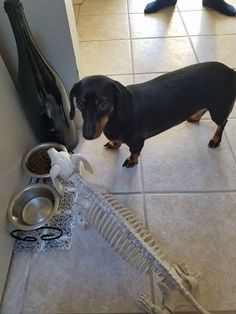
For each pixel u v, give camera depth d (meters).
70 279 0.80
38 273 0.81
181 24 1.63
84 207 0.75
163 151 1.08
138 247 0.66
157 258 0.64
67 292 0.78
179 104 0.90
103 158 1.07
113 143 1.07
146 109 0.87
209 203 0.93
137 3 1.80
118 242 0.68
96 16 1.72
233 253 0.83
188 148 1.08
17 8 0.74
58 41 0.94
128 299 0.76
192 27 1.61
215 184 0.98
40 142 1.10
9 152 0.86
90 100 0.76
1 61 0.87
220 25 1.61
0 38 0.90
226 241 0.85
